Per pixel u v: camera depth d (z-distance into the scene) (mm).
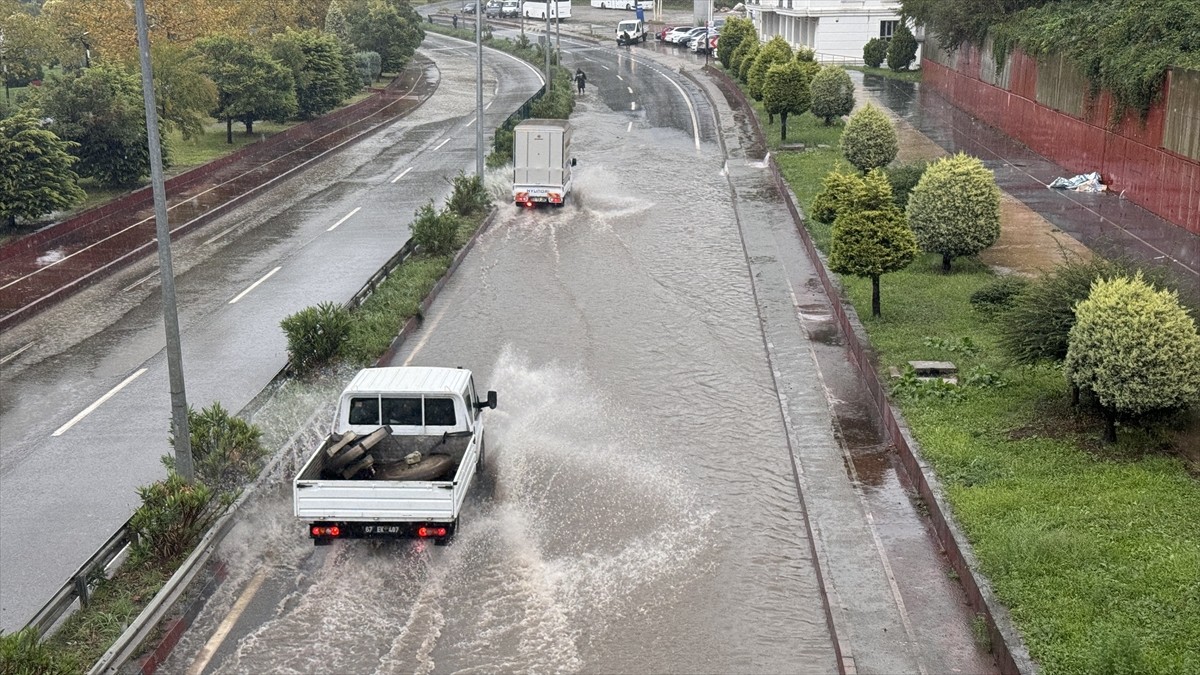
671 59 76500
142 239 30922
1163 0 30438
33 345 22422
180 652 11422
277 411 17828
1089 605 10898
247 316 23891
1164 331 14070
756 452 16547
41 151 30719
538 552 13500
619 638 11633
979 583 11688
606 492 15211
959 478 14320
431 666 11156
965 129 44094
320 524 12688
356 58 62406
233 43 46688
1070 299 16266
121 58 44750
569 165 35406
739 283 25828
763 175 38062
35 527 14641
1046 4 41312
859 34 67875
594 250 29031
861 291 23094
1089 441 15023
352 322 20625
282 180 40000
